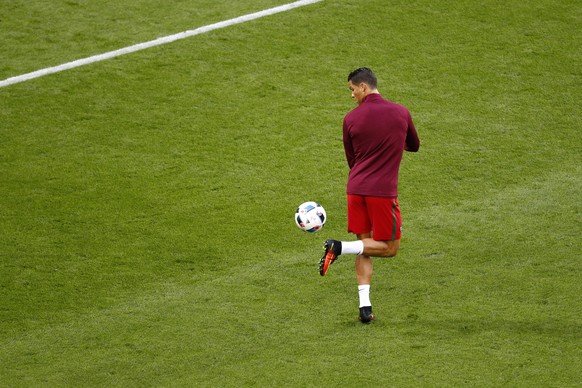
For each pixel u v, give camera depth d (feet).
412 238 107.14
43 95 144.46
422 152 127.75
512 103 140.15
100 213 115.34
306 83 146.61
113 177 123.54
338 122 136.26
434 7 167.12
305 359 83.25
